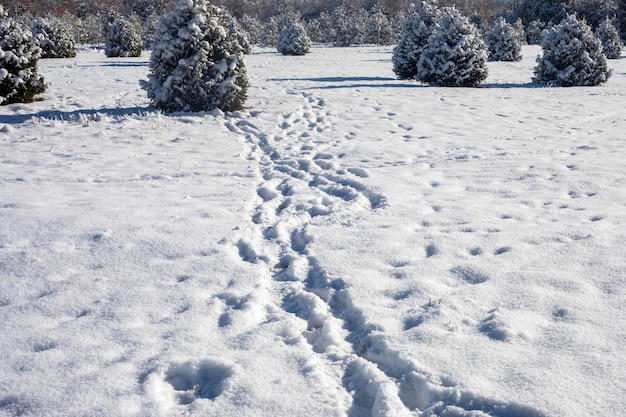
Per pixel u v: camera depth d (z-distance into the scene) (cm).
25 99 1366
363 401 286
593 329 325
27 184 673
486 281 399
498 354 304
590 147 846
